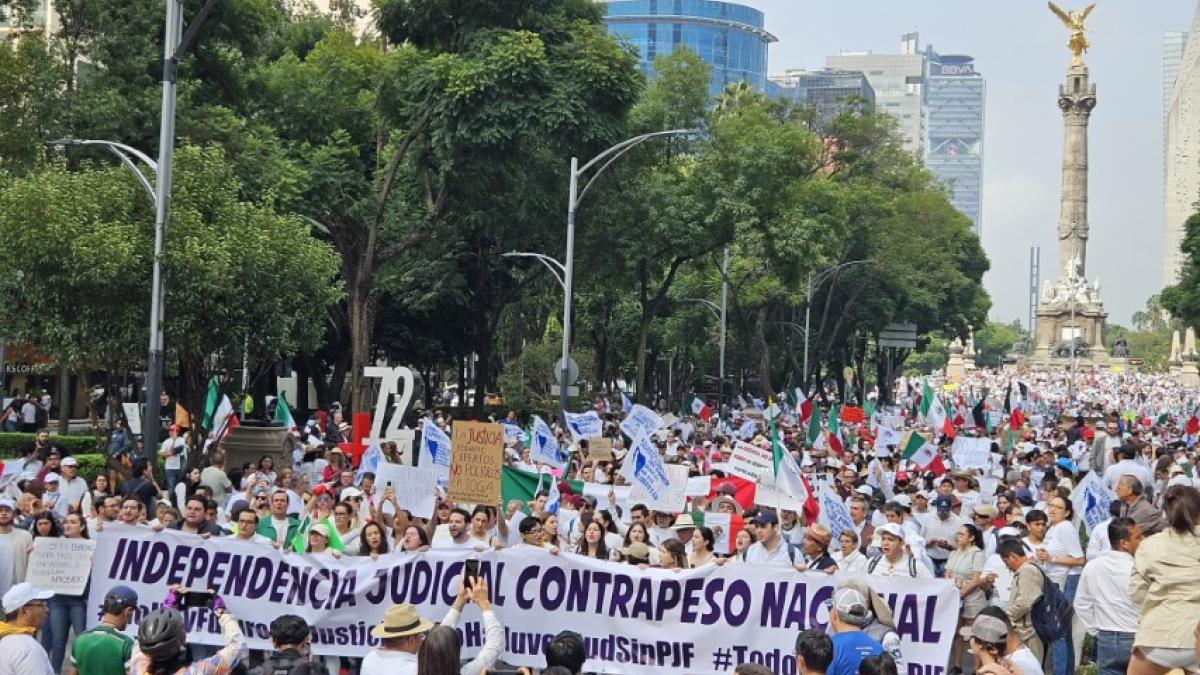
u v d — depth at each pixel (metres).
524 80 38.31
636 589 12.95
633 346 75.94
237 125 37.22
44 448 22.72
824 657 9.14
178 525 15.72
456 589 13.07
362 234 43.56
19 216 24.66
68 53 38.16
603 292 61.00
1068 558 14.88
